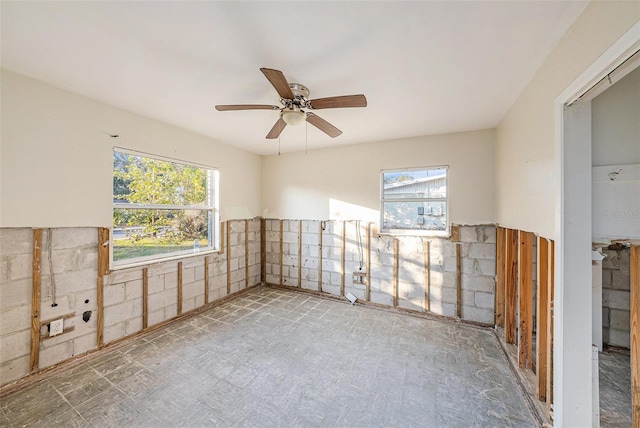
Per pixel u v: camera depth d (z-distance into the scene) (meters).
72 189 2.36
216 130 3.41
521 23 1.42
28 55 1.79
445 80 2.06
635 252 1.39
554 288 1.57
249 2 1.31
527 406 1.87
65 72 2.01
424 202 3.63
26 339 2.10
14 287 2.05
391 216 3.84
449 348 2.68
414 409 1.85
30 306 2.12
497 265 3.09
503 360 2.46
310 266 4.43
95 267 2.53
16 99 2.03
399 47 1.66
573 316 1.45
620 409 1.85
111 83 2.18
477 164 3.27
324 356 2.52
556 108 1.52
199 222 3.74
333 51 1.71
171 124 3.18
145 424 1.71
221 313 3.58
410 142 3.64
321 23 1.45
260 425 1.71
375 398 1.96
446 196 3.47
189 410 1.83
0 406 1.83
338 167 4.17
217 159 3.89
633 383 1.37
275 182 4.76
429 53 1.72
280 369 2.31
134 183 2.92
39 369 2.16
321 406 1.88
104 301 2.60
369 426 1.71
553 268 1.66
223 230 4.02
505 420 1.75
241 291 4.42
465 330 3.11
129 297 2.82
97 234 2.54
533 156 1.93
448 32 1.51
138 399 1.92
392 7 1.33
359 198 4.00
